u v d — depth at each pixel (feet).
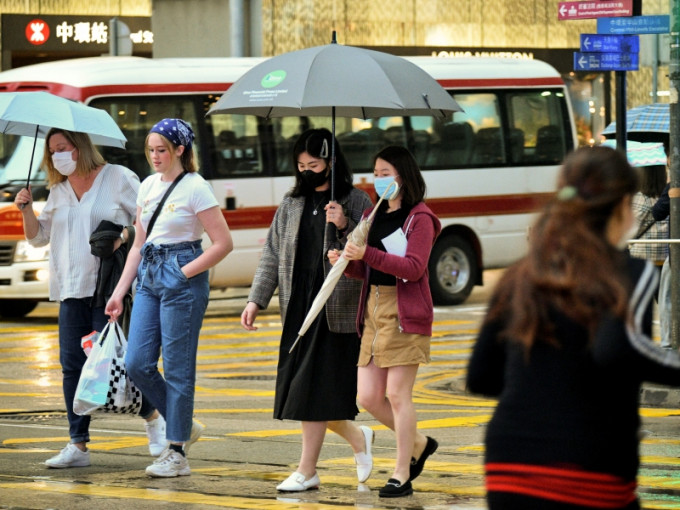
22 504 49.37
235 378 98.94
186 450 56.65
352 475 56.90
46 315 144.36
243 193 138.00
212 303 158.51
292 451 64.44
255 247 138.62
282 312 53.06
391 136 146.41
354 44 198.29
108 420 77.71
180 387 55.11
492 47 210.79
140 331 55.31
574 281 24.67
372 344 51.01
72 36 208.13
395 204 51.29
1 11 204.23
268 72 54.39
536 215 25.98
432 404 84.38
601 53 100.32
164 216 55.06
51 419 78.18
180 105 135.33
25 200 60.23
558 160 156.35
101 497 50.78
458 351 111.86
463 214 149.28
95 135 63.62
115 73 132.77
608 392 24.72
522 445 24.90
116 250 58.34
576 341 24.72
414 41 204.23
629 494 25.16
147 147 55.26
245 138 138.72
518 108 154.20
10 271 127.65
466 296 149.69
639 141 108.27
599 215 25.34
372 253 49.16
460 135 150.20
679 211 79.82
